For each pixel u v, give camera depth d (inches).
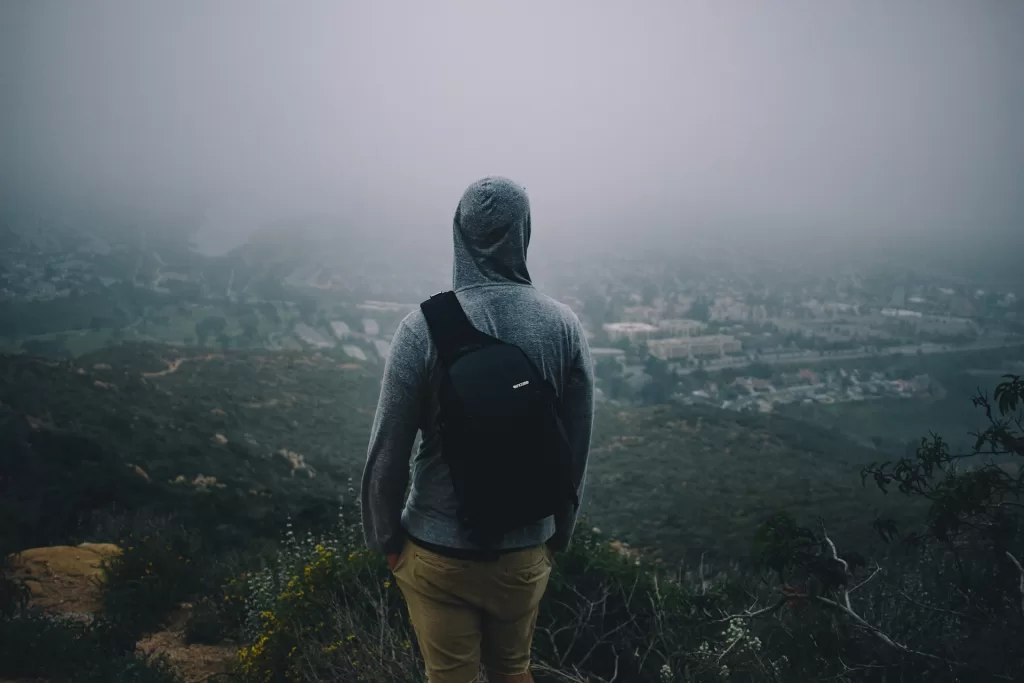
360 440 932.0
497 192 57.3
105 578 173.9
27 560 184.7
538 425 52.0
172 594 166.9
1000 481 89.9
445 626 55.2
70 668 118.3
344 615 108.7
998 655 89.3
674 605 123.3
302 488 492.1
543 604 115.3
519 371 52.8
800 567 115.0
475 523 51.9
